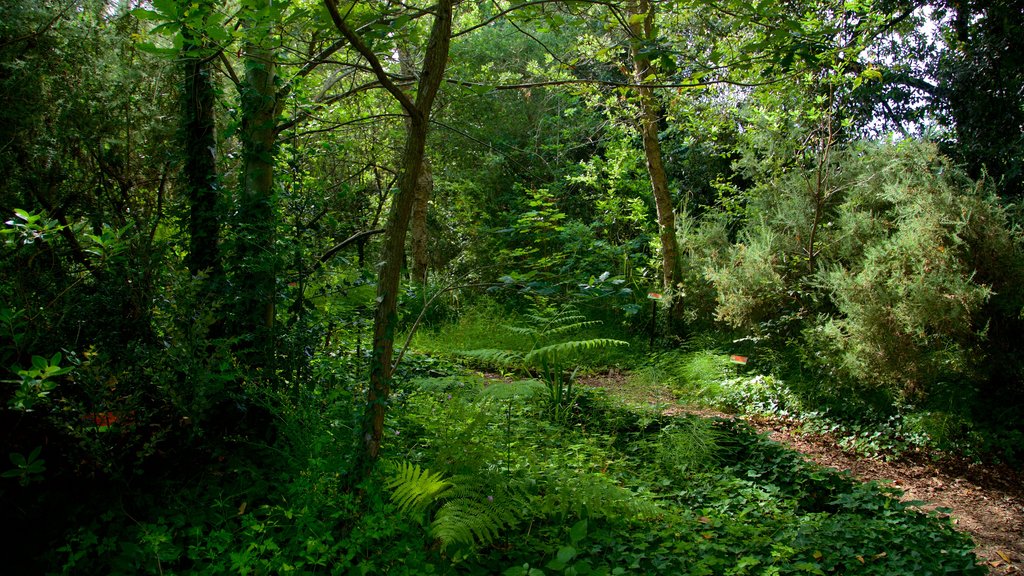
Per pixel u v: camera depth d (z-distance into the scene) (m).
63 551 2.81
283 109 4.88
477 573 3.09
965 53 9.68
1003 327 7.04
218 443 3.89
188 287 3.60
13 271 3.31
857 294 7.43
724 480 4.84
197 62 4.00
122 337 3.60
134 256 3.65
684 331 10.56
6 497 3.10
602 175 15.41
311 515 3.10
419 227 12.22
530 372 7.72
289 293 4.42
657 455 5.20
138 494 3.26
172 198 4.74
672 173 15.81
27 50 4.45
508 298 12.34
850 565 3.52
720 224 11.61
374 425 3.43
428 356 8.37
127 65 4.71
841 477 5.36
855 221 8.66
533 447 4.68
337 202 5.23
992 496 5.82
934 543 3.96
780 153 9.80
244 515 3.17
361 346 4.71
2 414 3.15
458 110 12.73
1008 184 9.16
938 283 6.81
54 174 4.39
